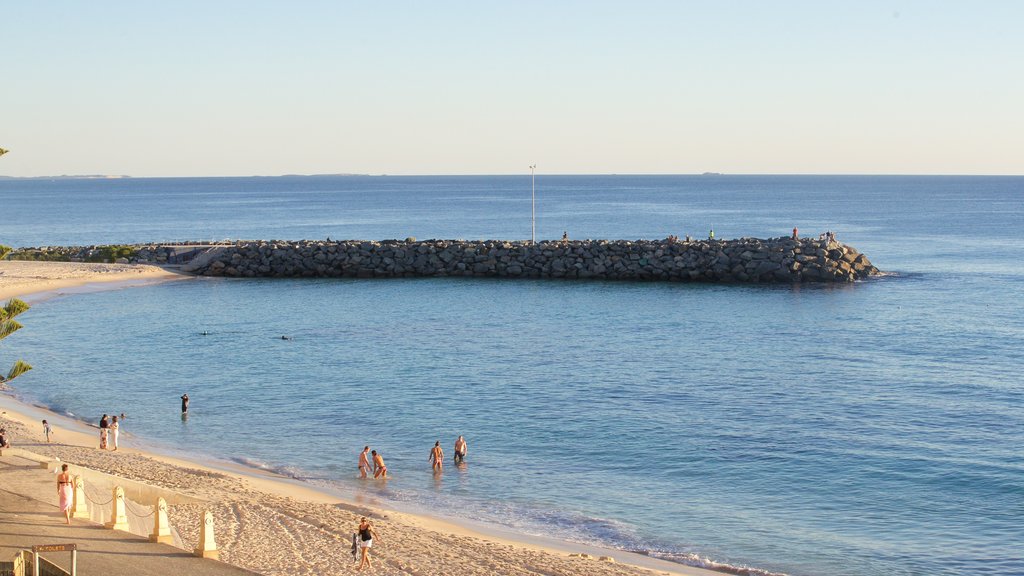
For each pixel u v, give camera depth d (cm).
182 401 5019
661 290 9662
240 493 3475
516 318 7969
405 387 5456
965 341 6781
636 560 3012
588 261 10675
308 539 2923
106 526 2673
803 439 4338
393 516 3344
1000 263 12231
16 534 2539
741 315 8056
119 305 8800
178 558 2442
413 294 9506
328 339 7038
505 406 5006
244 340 7031
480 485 3788
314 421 4766
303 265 11012
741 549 3123
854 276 10375
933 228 18725
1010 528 3284
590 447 4272
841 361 6103
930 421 4622
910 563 3016
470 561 2797
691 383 5488
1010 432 4412
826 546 3152
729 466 3988
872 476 3834
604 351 6481
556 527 3331
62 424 4712
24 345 6869
